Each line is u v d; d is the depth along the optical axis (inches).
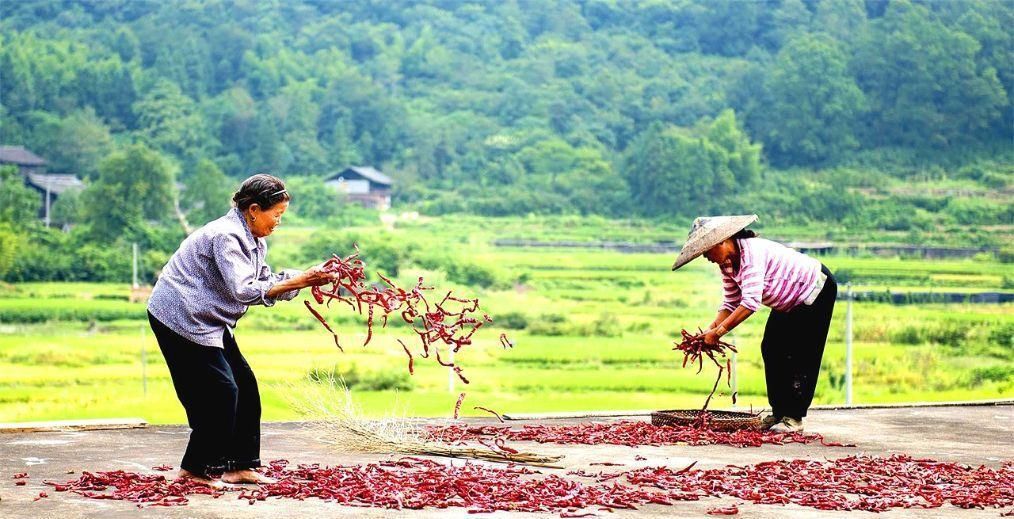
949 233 4397.1
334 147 5531.5
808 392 328.5
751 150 4933.6
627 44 6397.6
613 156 5487.2
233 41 6127.0
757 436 309.6
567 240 4468.5
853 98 5221.5
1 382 1867.6
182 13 6412.4
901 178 4987.7
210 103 5546.3
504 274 3636.8
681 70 6058.1
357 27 6569.9
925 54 5191.9
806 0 6220.5
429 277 3432.6
